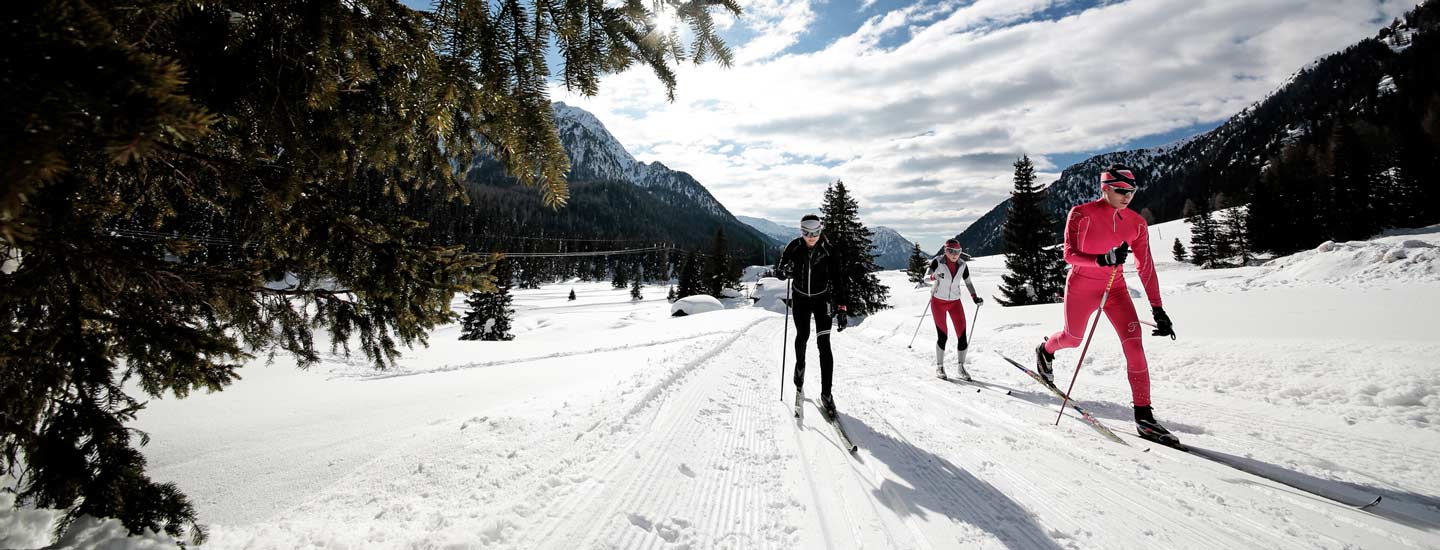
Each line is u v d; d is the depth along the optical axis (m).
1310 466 2.94
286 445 3.41
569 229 117.75
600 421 3.52
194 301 1.91
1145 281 3.75
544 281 98.19
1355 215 53.25
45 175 0.81
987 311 13.65
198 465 3.05
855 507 2.47
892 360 7.56
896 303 41.97
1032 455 3.23
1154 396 4.70
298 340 2.42
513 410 3.98
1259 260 53.38
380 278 2.41
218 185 2.12
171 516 1.58
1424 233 47.75
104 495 1.43
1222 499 2.56
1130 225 3.81
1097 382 5.43
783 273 4.59
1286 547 2.12
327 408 4.56
